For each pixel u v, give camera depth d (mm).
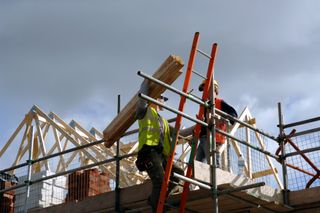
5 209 14594
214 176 9336
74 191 14336
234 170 12484
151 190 10055
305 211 10656
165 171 8945
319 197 10477
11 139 20688
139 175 17234
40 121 20406
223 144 11344
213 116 9656
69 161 20406
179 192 9867
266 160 16172
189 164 9273
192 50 9336
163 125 9547
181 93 9062
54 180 15070
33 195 14766
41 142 19703
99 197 10867
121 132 10125
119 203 10469
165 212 10117
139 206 10422
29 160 12180
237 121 10609
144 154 9188
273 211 10758
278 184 16156
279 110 11789
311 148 11250
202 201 9836
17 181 15398
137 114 9266
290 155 11406
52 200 14852
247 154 15492
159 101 9648
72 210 11164
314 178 11555
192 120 9227
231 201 10023
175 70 9219
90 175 14344
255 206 10305
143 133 9258
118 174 10750
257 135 15781
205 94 9594
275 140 11531
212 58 9750
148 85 9422
